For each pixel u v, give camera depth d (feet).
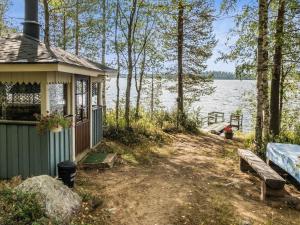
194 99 61.26
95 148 33.58
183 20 53.11
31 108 22.12
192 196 20.68
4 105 22.21
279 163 24.36
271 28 33.73
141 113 54.85
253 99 50.39
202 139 46.65
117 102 48.08
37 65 20.20
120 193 20.92
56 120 21.30
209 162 31.17
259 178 25.54
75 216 16.71
